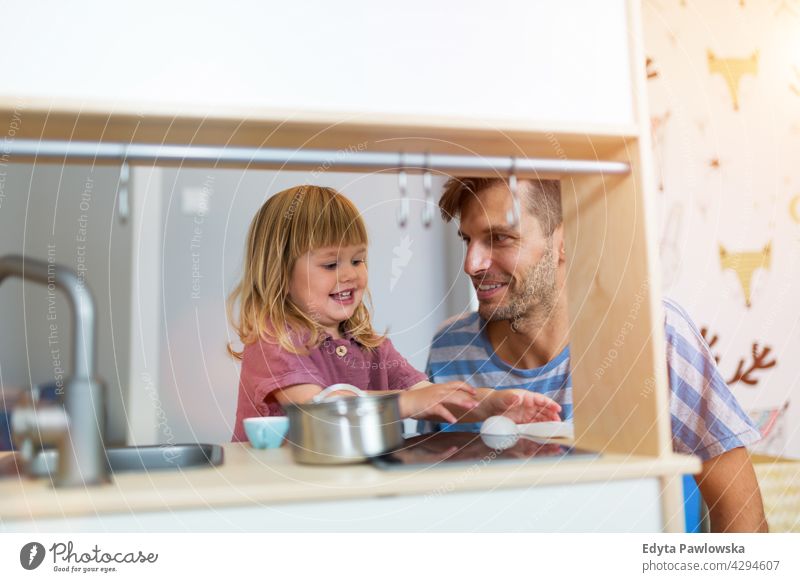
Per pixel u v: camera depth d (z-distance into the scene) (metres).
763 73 1.62
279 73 0.63
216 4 0.63
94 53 0.60
